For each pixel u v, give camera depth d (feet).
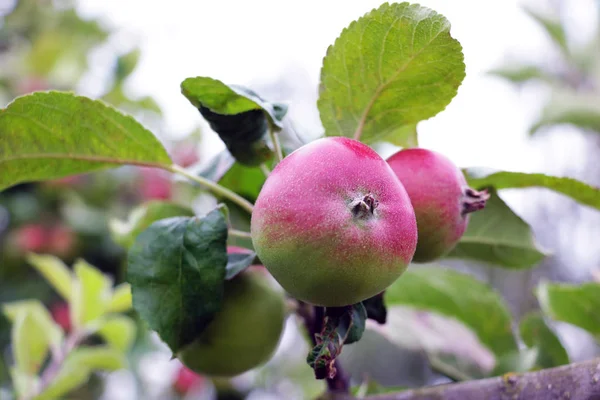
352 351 3.62
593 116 4.05
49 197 4.21
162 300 1.80
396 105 1.85
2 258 4.08
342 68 1.82
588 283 2.15
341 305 1.63
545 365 2.14
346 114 1.87
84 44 5.14
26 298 3.97
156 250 1.82
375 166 1.62
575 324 2.22
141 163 1.96
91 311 2.71
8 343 3.90
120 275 4.15
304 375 4.57
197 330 1.80
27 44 5.43
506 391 1.78
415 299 2.37
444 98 1.83
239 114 1.86
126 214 4.30
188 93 1.83
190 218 1.84
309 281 1.59
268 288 1.96
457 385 1.83
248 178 2.09
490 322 2.32
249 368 1.97
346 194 1.59
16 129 1.87
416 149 1.82
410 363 3.89
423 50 1.77
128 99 4.75
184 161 4.42
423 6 1.73
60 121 1.88
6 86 4.95
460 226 1.80
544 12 4.76
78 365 2.65
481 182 2.00
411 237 1.62
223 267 1.80
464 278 2.32
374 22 1.75
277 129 1.86
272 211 1.60
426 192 1.76
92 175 4.36
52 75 5.04
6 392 2.90
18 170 1.93
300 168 1.61
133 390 3.71
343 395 1.90
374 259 1.58
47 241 4.04
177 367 3.94
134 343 3.74
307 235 1.57
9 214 4.18
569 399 1.71
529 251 2.07
